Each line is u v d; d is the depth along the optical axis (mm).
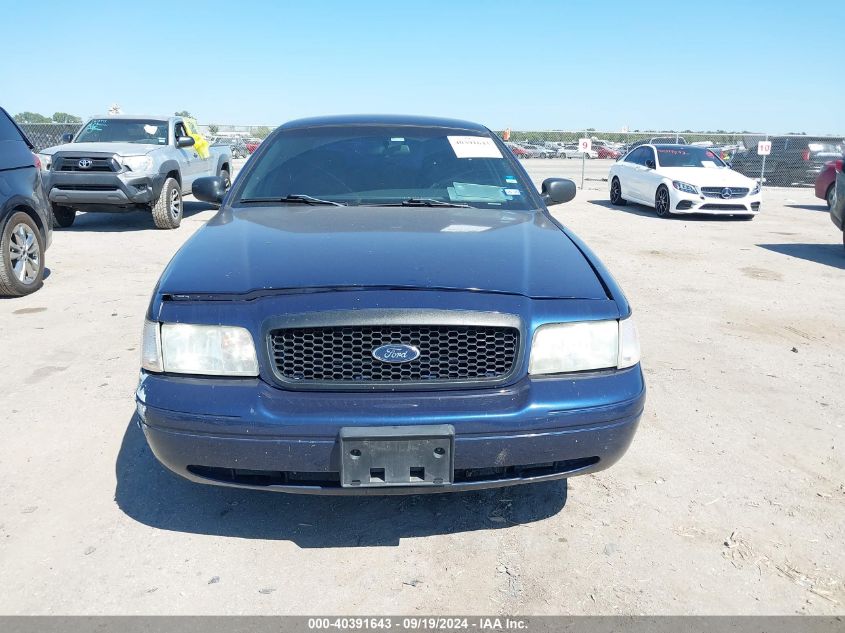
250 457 2283
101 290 6477
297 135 4098
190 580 2406
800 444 3480
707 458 3316
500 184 3795
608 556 2562
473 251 2730
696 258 8562
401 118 4359
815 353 4918
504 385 2348
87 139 11117
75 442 3398
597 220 12438
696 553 2584
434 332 2318
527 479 2404
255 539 2652
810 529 2744
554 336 2393
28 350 4734
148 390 2355
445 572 2469
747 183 12445
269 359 2309
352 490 2301
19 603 2277
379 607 2285
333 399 2270
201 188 3863
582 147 19812
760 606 2305
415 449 2238
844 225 8516
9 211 5992
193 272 2551
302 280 2414
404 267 2516
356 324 2271
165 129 11281
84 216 12562
